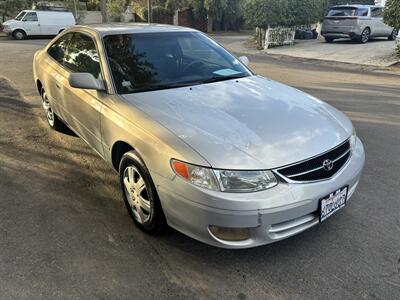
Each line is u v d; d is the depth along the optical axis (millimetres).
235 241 2523
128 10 35594
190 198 2500
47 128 5609
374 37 18125
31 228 3178
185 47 4051
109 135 3289
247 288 2537
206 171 2451
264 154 2535
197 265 2752
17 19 24156
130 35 3916
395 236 3072
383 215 3369
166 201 2668
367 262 2773
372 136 5352
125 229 3170
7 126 5691
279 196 2469
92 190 3807
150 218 2930
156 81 3561
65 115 4516
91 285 2551
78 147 4898
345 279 2607
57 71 4586
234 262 2783
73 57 4324
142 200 3002
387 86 8852
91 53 3865
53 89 4695
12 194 3719
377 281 2584
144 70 3621
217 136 2656
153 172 2721
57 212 3416
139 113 3014
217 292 2506
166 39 4016
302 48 17266
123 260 2799
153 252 2887
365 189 3828
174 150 2586
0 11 26594
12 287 2525
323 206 2670
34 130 5523
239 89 3508
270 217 2461
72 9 30766
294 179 2549
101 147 3584
